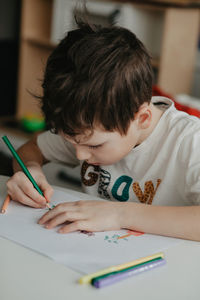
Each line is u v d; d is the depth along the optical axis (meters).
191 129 0.99
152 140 1.04
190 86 2.59
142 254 0.72
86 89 0.79
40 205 0.89
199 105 2.14
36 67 2.88
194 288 0.62
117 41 0.85
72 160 1.26
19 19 3.01
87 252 0.71
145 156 1.05
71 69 0.81
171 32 2.33
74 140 0.84
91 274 0.62
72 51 0.82
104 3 2.46
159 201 1.03
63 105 0.80
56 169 2.24
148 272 0.66
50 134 1.25
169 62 2.38
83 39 0.83
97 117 0.80
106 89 0.80
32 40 2.77
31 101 2.89
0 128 2.66
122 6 2.41
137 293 0.60
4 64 3.00
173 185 1.01
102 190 1.15
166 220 0.79
